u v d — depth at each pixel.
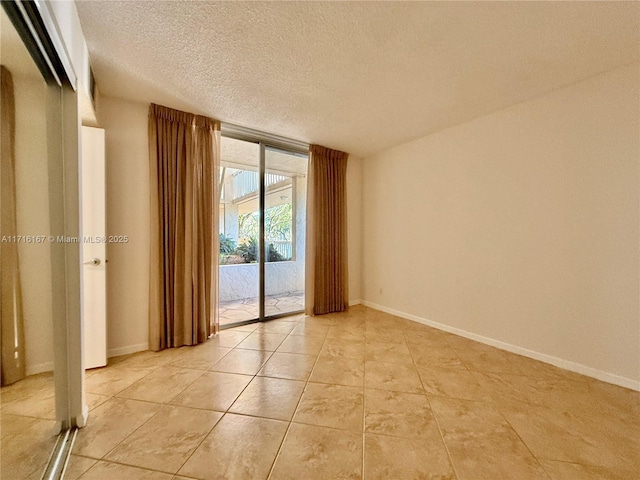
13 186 1.23
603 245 2.04
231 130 3.10
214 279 2.85
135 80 2.10
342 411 1.66
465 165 2.92
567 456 1.33
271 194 3.60
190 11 1.45
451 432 1.49
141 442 1.40
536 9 1.44
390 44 1.71
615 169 1.98
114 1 1.39
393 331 3.09
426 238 3.34
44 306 1.39
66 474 1.21
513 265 2.54
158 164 2.49
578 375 2.11
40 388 1.37
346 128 3.06
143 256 2.52
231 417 1.60
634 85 1.90
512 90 2.26
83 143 2.09
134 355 2.42
